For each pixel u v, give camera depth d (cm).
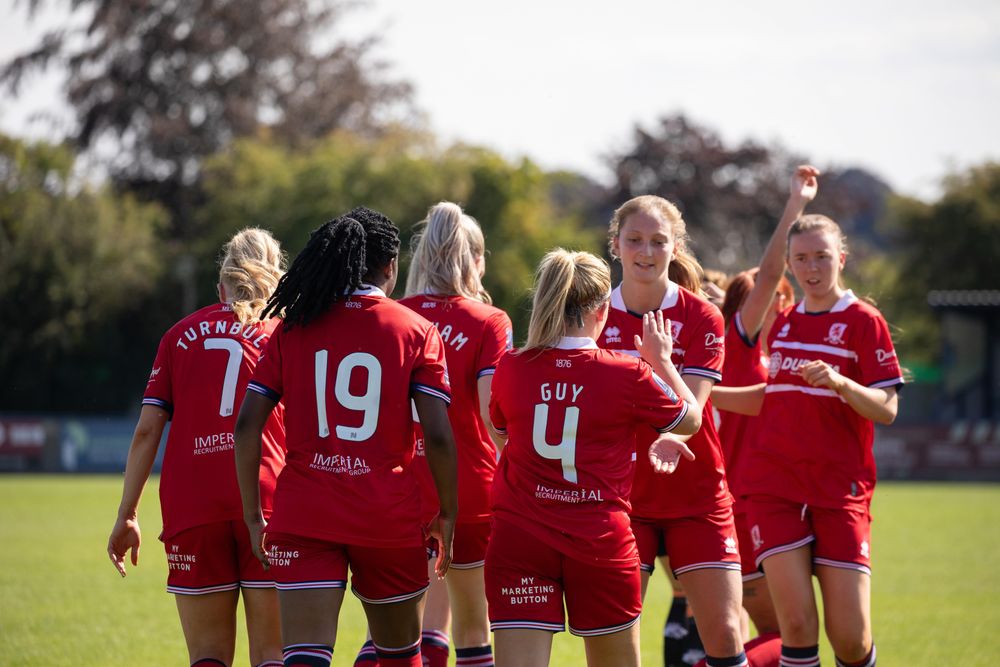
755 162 19412
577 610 1792
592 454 1791
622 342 2100
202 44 17788
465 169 15988
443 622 2283
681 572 2084
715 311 2092
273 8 18488
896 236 18525
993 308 12388
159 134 17400
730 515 2105
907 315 17912
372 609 1783
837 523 2138
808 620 2117
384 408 1744
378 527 1719
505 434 1934
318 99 19025
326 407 1739
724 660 2044
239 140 16875
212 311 2062
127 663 2708
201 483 1966
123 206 16138
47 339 14975
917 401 14988
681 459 2067
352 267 1769
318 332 1767
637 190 19450
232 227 15712
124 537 2027
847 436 2177
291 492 1731
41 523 6134
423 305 2206
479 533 2192
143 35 17888
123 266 15375
